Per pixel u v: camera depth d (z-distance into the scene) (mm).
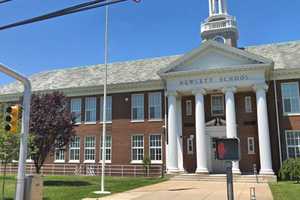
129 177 34469
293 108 32656
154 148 36688
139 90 38344
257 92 31141
